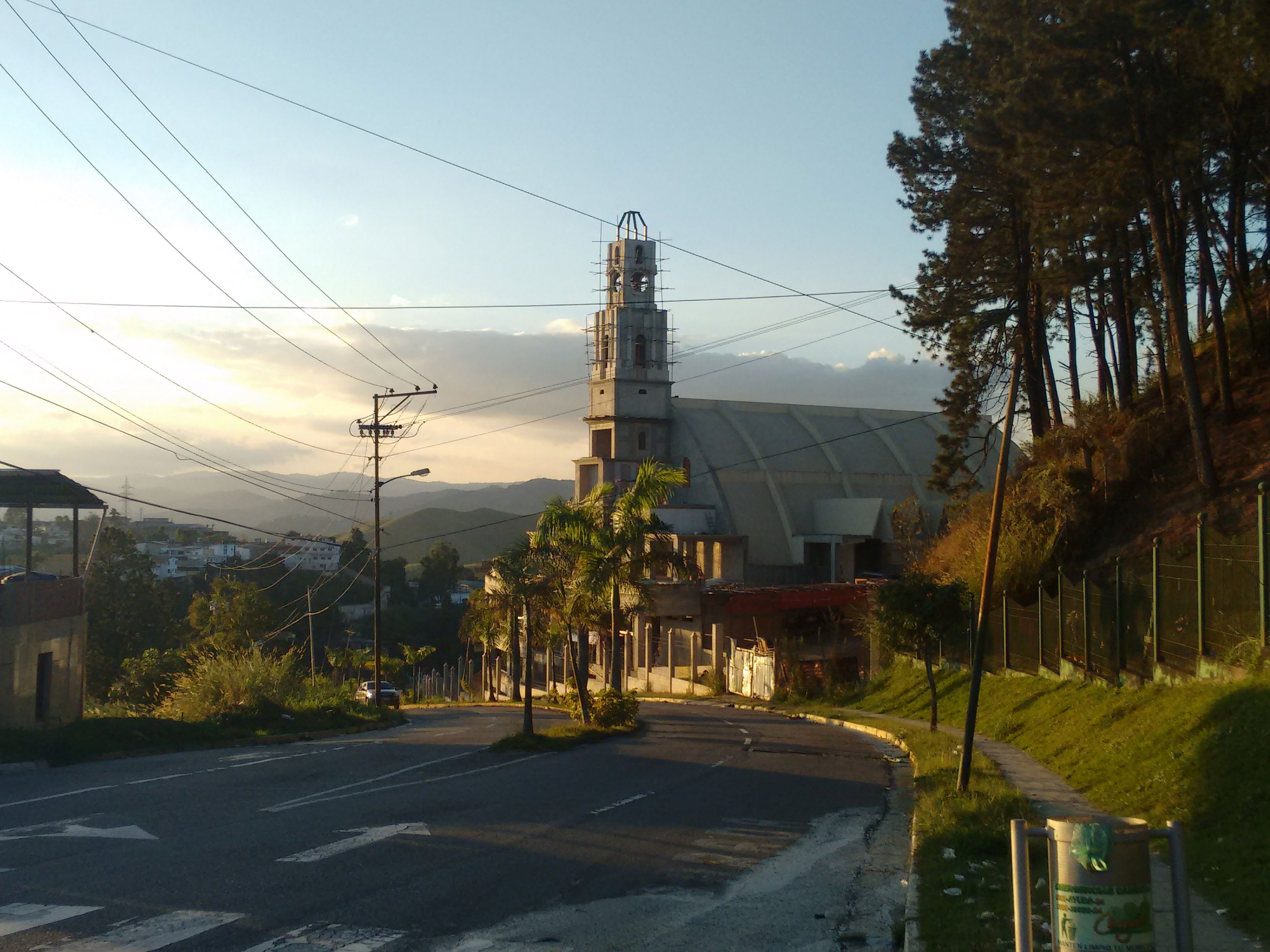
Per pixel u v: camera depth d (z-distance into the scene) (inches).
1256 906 334.3
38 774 745.6
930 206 1347.2
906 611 1007.6
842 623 2086.6
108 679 2753.4
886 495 3041.3
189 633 3147.1
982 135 1032.8
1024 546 1222.9
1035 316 1400.1
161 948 303.4
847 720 1331.2
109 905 351.9
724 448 2930.6
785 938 338.3
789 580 2714.1
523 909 364.5
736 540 2642.7
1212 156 1018.1
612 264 2987.2
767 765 843.4
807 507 2878.9
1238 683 608.7
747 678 1956.2
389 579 5733.3
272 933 323.0
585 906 372.5
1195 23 816.9
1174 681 732.0
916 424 3400.6
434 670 3838.6
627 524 1477.6
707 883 415.8
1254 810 444.1
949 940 309.1
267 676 1344.7
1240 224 1225.4
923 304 1429.6
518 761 851.4
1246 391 1127.6
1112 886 212.8
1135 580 848.9
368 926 334.0
